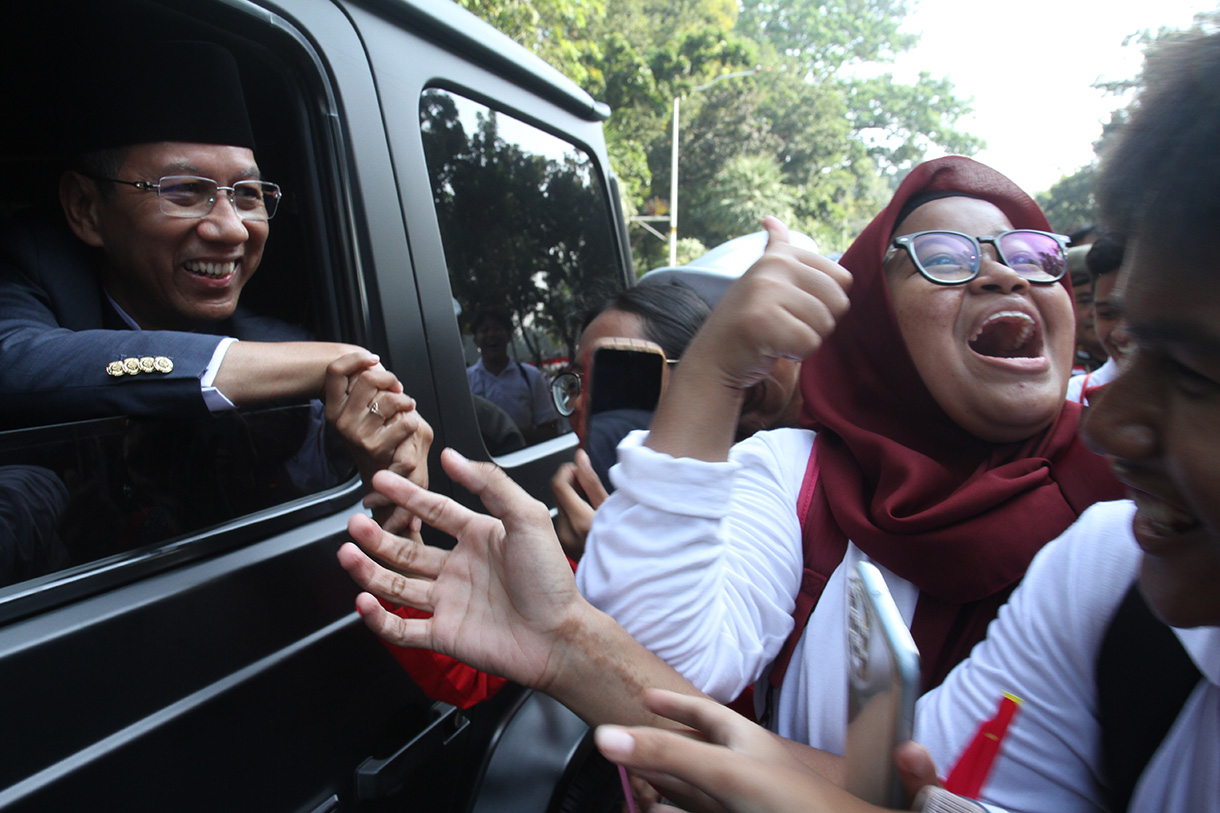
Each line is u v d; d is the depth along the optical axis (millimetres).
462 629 873
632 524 874
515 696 1661
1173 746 705
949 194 1085
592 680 840
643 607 862
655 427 877
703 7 31547
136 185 1306
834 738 935
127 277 1413
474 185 1814
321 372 1126
